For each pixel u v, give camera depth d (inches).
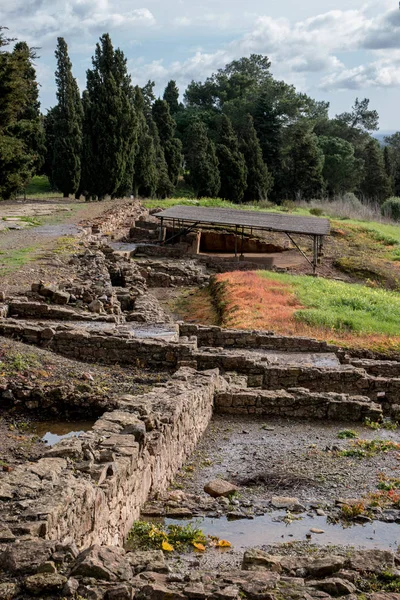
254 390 586.2
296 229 1465.3
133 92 2591.0
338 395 580.1
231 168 2689.5
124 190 2413.9
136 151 2529.5
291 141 3380.9
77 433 466.6
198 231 1706.4
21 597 217.3
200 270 1421.0
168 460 415.2
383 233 1985.7
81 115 2522.1
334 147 3513.8
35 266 1007.6
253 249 1722.4
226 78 4320.9
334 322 876.6
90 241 1354.6
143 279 1151.0
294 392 582.2
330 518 357.1
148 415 404.5
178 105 4047.7
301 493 399.9
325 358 720.3
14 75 1761.8
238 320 912.3
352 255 1657.2
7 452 412.5
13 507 265.6
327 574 259.4
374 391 628.4
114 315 781.3
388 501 384.2
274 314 931.3
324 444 501.4
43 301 816.9
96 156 2258.9
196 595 220.8
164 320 818.2
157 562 251.1
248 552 270.1
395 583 249.9
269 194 3063.5
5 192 1925.4
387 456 471.2
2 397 498.6
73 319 757.9
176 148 2903.5
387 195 3390.7
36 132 2309.3
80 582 223.5
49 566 227.5
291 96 3799.2
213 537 326.0
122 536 323.0
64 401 498.0
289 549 309.6
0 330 636.7
